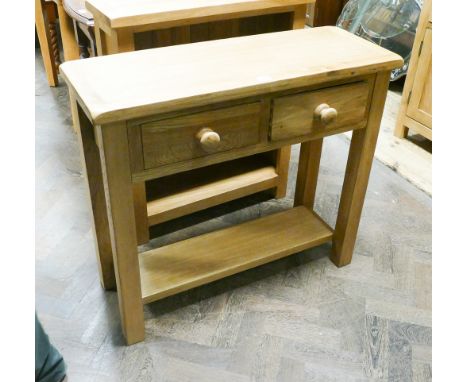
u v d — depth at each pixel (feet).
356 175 4.59
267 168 6.09
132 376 4.08
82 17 6.21
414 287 5.06
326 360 4.26
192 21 4.62
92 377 4.05
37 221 5.83
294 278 5.13
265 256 4.77
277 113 3.75
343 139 7.88
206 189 5.62
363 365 4.23
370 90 4.10
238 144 3.75
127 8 4.46
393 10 9.11
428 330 4.57
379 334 4.52
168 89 3.34
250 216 6.07
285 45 4.17
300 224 5.24
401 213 6.21
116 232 3.63
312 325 4.59
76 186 6.50
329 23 11.23
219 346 4.36
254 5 4.83
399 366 4.23
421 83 7.11
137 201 5.07
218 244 4.90
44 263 5.20
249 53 3.98
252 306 4.78
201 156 3.64
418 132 7.47
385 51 4.10
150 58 3.82
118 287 4.05
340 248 5.14
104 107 3.06
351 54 4.03
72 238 5.58
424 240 5.75
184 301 4.81
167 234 5.73
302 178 5.50
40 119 8.18
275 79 3.52
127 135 3.25
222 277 4.63
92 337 4.41
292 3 5.05
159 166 3.50
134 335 4.32
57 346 4.29
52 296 4.80
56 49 9.32
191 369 4.16
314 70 3.69
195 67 3.69
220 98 3.38
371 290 5.01
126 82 3.42
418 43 6.96
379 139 7.86
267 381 4.07
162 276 4.45
